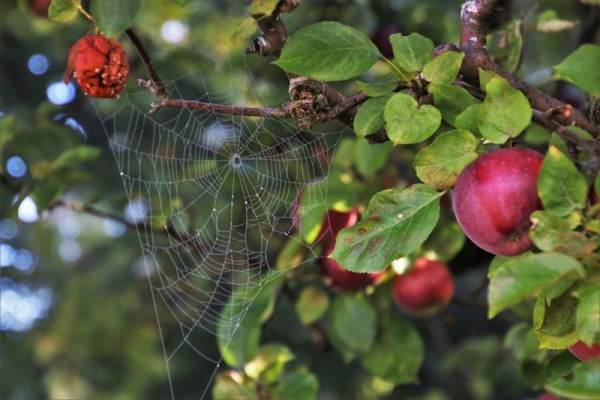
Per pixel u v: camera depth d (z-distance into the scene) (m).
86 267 4.73
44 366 4.52
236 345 2.06
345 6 2.55
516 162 1.60
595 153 1.60
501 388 3.58
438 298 2.11
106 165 3.12
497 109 1.60
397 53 1.66
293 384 2.04
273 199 2.39
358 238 1.65
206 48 2.93
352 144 2.09
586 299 1.55
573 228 1.55
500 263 1.63
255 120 2.31
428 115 1.62
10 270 4.57
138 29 2.74
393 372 2.15
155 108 1.68
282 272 2.07
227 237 2.38
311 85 1.67
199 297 3.23
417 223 1.64
